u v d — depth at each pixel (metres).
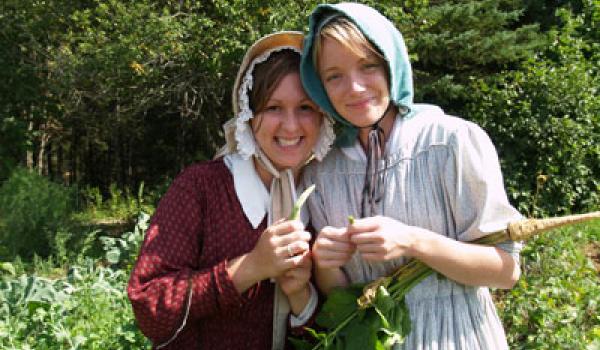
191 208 1.99
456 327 1.92
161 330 1.87
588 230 8.51
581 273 5.43
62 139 17.33
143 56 9.17
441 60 10.24
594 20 12.34
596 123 10.75
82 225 10.77
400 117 1.97
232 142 2.10
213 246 1.99
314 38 1.89
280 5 8.60
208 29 8.88
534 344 4.09
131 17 8.77
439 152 1.89
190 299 1.85
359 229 1.75
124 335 3.57
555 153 10.27
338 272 2.01
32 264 8.11
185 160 14.55
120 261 5.85
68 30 10.18
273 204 2.04
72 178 17.77
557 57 11.65
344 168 2.02
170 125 15.60
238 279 1.86
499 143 10.42
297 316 2.01
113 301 4.48
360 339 1.87
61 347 3.62
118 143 16.47
